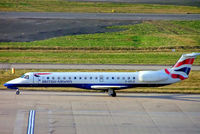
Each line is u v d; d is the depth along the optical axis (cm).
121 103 18288
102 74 19250
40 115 16075
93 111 16838
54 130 14588
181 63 19212
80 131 14600
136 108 17525
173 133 14738
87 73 19288
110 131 14700
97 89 19238
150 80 19112
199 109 17688
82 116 16162
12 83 18938
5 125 14825
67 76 19050
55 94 19800
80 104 17838
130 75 19262
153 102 18700
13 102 17762
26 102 17850
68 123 15325
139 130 14912
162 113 16938
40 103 17762
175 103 18638
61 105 17538
